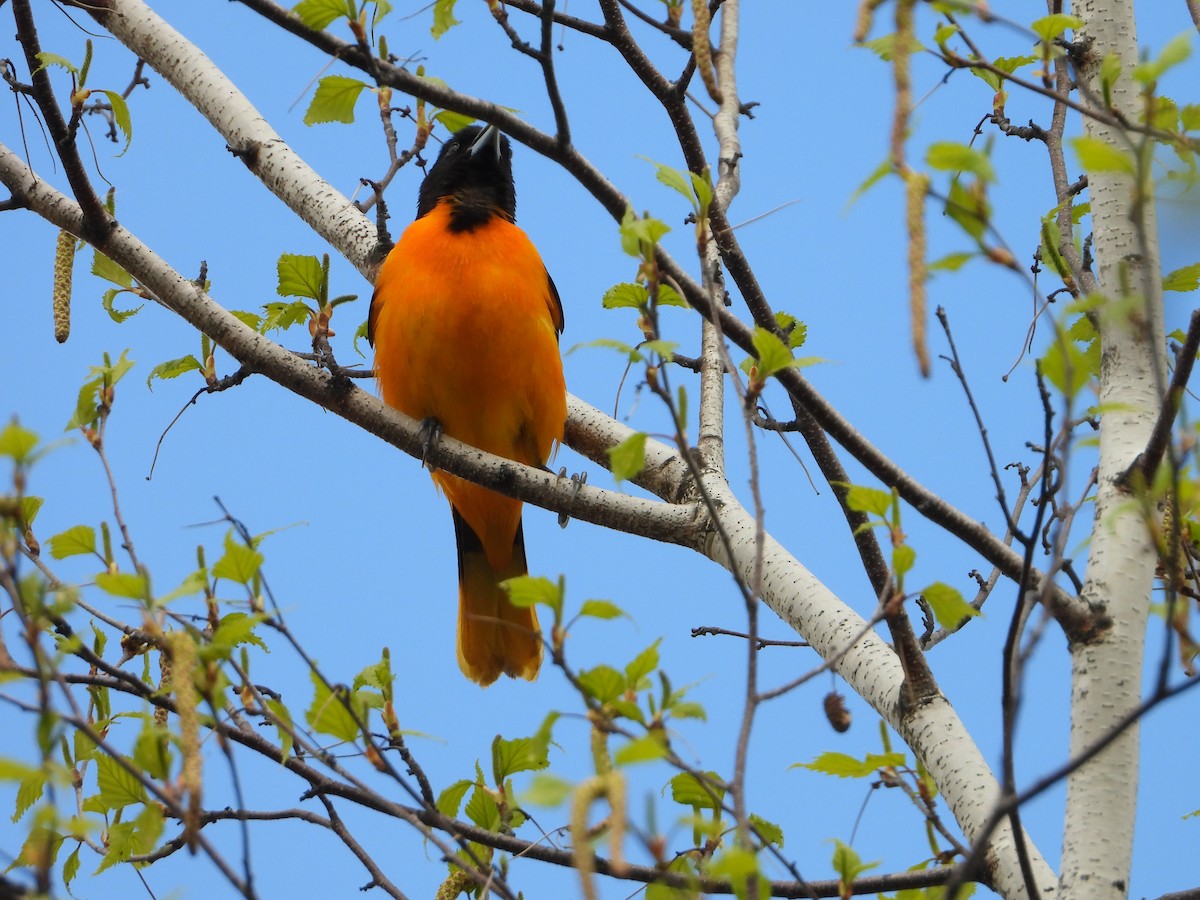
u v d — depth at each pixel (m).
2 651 6.05
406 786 6.41
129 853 7.26
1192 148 5.31
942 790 7.75
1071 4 8.76
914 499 7.84
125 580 5.57
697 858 6.64
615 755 4.69
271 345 9.80
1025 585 5.87
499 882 6.20
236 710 6.88
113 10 12.08
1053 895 7.00
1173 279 8.06
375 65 7.11
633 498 10.09
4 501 5.46
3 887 4.79
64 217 9.71
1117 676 7.12
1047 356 5.28
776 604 9.30
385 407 10.03
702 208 6.40
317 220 12.20
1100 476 7.70
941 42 6.48
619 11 8.95
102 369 7.75
